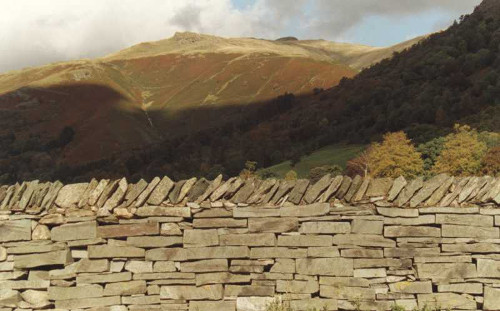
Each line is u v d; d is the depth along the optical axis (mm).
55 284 6645
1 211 6715
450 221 6465
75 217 6684
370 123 83562
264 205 6680
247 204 6699
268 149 87750
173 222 6680
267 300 6559
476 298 6402
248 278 6617
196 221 6668
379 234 6527
